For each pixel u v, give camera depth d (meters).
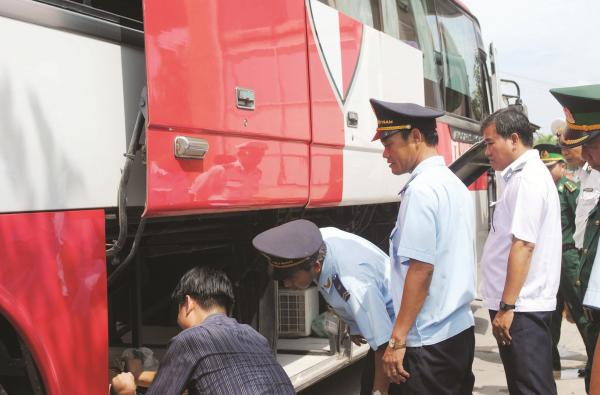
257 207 3.74
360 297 3.18
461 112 7.95
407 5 6.46
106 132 2.90
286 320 5.37
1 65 2.46
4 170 2.45
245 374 2.45
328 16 4.61
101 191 2.86
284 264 3.07
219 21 3.41
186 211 3.17
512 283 3.63
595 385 2.24
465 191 3.19
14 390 2.59
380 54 5.50
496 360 7.04
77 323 2.66
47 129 2.62
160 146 3.00
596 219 3.72
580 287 3.77
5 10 2.47
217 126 3.36
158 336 4.69
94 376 2.71
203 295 2.64
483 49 9.17
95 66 2.87
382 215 6.55
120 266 3.02
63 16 2.70
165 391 2.44
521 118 3.84
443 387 3.11
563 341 7.93
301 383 4.45
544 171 3.77
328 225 5.48
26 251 2.50
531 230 3.64
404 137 3.19
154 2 2.98
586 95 2.53
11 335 2.59
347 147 4.87
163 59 3.02
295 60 4.16
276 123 3.92
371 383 3.71
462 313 3.14
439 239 3.07
